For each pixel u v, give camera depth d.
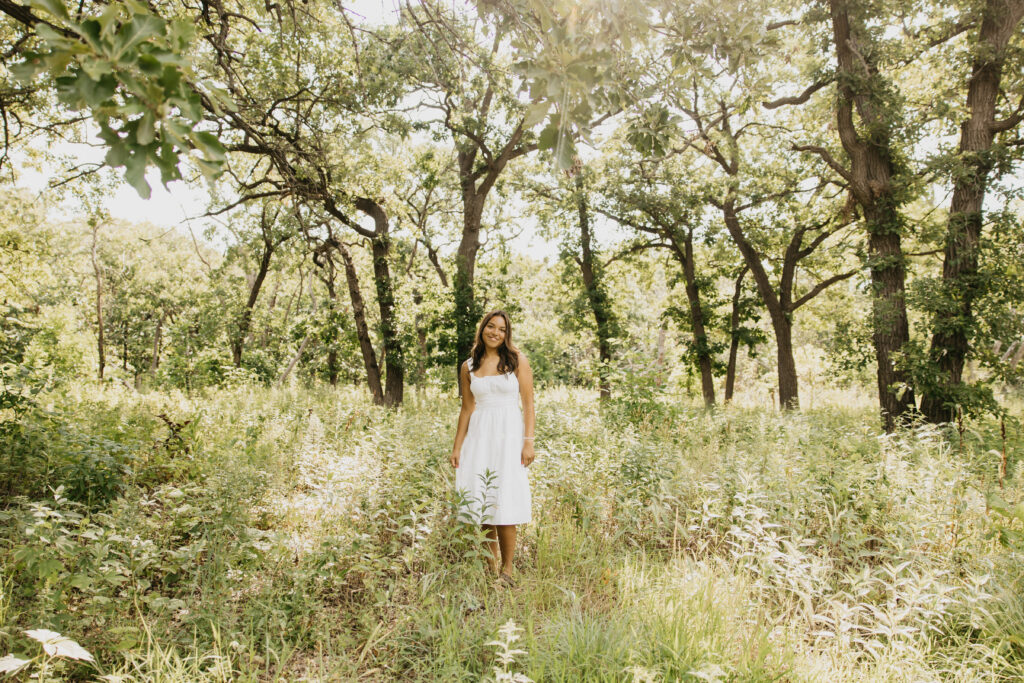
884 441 6.32
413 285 17.67
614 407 10.00
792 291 21.00
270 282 33.97
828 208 16.30
